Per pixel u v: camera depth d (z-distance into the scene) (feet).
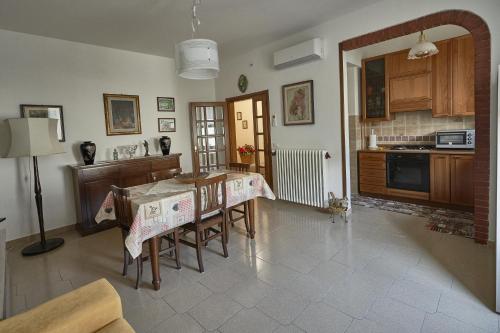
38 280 8.52
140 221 7.13
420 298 6.70
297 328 5.96
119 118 14.38
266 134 15.92
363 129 17.19
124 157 14.38
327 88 12.71
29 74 11.75
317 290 7.27
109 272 8.87
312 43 12.13
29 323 3.97
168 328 6.15
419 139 15.37
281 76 14.58
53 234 12.44
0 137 11.09
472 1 8.57
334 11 11.22
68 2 9.30
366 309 6.43
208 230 10.55
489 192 8.89
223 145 18.25
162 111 16.12
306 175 13.73
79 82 13.09
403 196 14.79
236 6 10.23
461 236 10.02
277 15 11.28
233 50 15.70
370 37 10.98
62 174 12.68
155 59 15.72
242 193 10.12
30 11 9.78
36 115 11.89
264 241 10.52
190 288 7.68
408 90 14.44
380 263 8.44
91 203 12.19
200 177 9.97
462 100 12.84
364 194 16.47
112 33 12.17
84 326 4.22
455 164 12.79
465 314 6.07
